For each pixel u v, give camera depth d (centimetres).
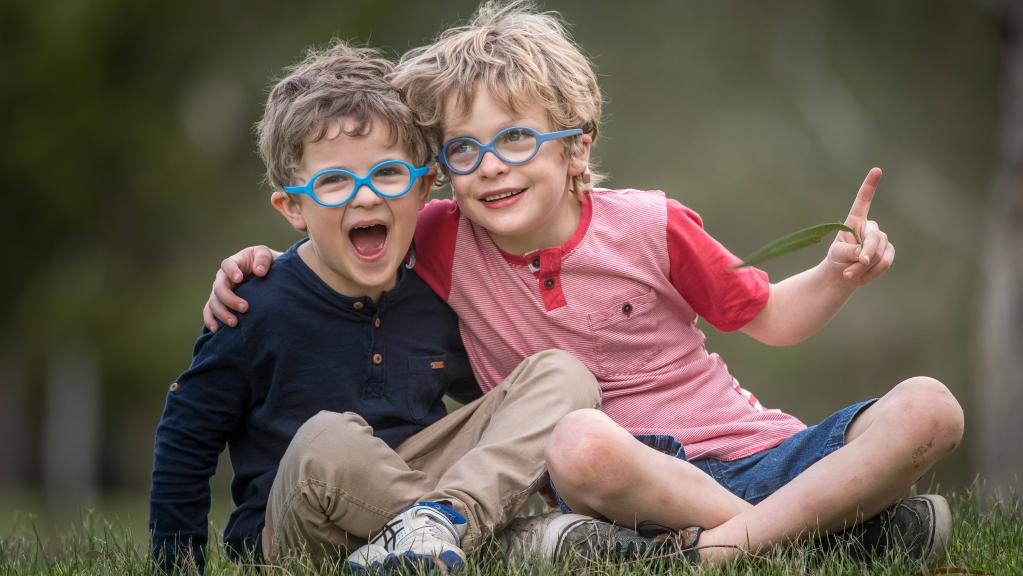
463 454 357
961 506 403
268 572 320
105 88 1617
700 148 1555
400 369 367
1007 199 1130
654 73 1586
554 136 361
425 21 1535
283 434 361
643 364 377
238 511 369
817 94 1559
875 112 1551
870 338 1531
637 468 320
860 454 319
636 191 391
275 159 361
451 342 380
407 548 307
